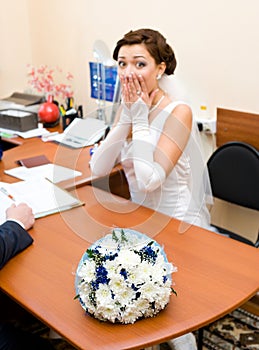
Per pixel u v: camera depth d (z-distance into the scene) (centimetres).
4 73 335
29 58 346
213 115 241
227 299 114
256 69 215
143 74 172
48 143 252
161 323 105
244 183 212
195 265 129
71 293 118
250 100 222
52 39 326
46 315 109
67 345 202
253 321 215
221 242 143
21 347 142
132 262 103
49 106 283
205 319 107
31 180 192
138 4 258
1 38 327
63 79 329
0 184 187
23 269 129
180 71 248
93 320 107
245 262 131
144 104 173
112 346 99
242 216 245
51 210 165
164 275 106
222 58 227
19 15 333
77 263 132
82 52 305
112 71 269
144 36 172
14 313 213
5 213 157
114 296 101
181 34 241
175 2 238
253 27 210
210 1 223
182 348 157
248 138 227
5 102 305
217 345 200
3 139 262
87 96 312
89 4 288
